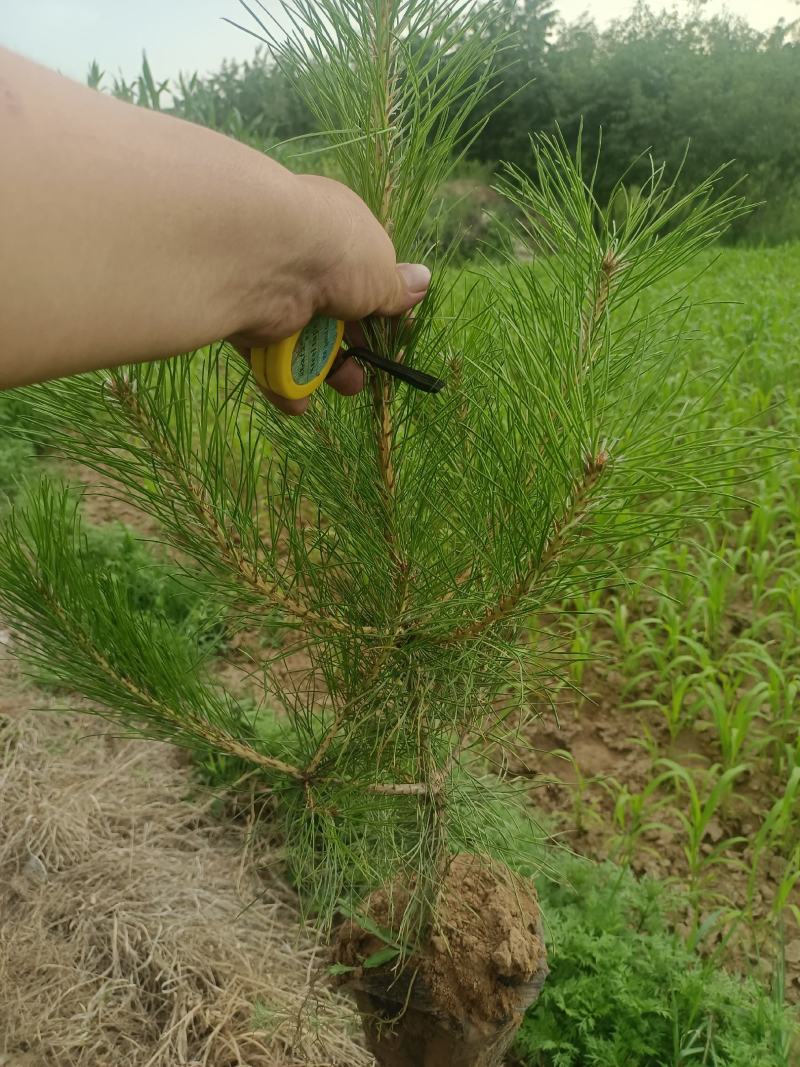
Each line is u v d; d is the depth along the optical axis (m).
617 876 1.21
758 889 1.29
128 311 0.27
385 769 0.59
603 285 0.42
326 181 0.36
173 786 1.33
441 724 0.59
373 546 0.50
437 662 0.55
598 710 1.66
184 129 0.29
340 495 0.51
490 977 0.65
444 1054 0.66
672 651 1.79
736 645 1.81
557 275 0.43
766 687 1.46
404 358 0.46
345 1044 0.97
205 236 0.29
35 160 0.24
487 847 0.66
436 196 0.46
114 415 0.46
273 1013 0.98
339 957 0.70
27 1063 0.95
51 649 0.55
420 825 0.60
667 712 1.53
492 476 0.47
